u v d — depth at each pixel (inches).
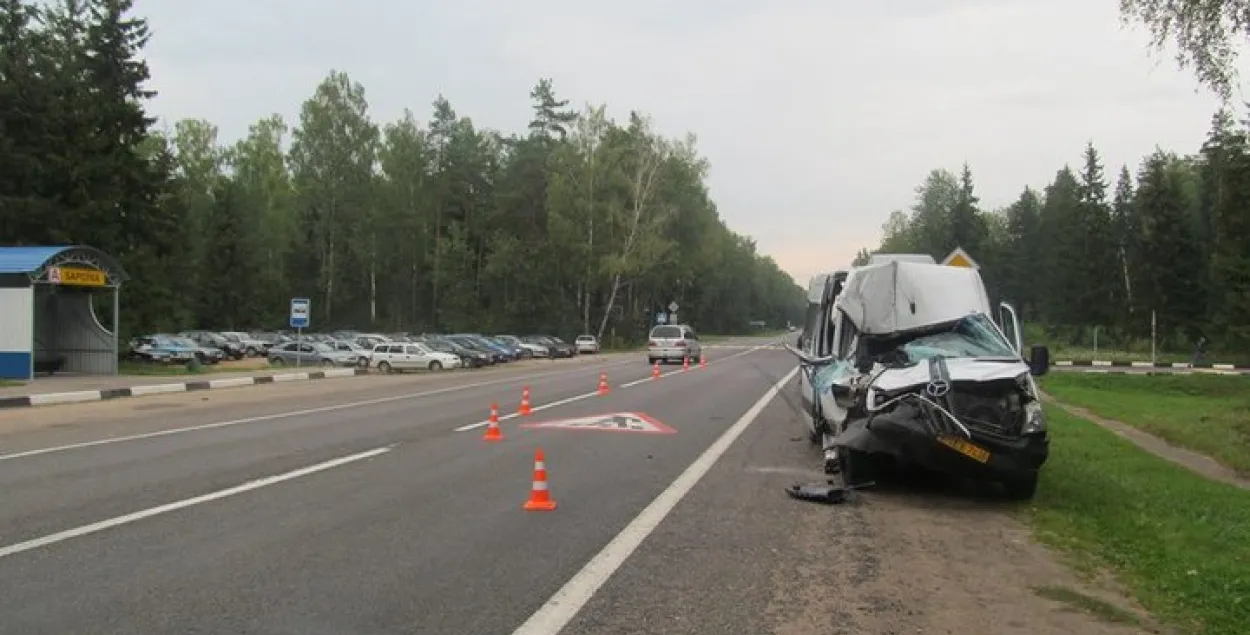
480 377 1327.5
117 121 1612.9
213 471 417.4
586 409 757.3
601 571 253.9
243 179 3427.7
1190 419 738.8
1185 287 2541.8
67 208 1529.3
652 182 2844.5
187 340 1953.7
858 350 445.7
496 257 3014.3
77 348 1285.7
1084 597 239.1
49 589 228.7
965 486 408.2
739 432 604.4
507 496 362.6
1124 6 542.9
